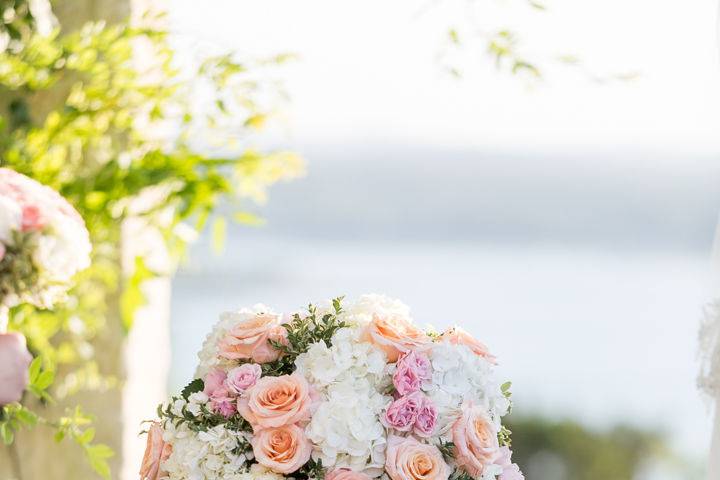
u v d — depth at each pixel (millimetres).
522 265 14516
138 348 3057
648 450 5258
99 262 2783
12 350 1535
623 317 9922
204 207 2750
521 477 1496
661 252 12273
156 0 2938
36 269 1492
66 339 2855
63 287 1576
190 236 2814
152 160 2736
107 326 2930
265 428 1361
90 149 2820
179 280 11555
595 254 13281
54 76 2637
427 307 12828
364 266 15812
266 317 1478
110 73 2680
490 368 1474
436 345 1433
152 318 3172
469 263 15266
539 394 5566
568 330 9609
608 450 5293
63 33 2857
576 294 11805
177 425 1419
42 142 2658
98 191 2619
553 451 5355
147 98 2682
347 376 1369
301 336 1446
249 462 1395
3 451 2758
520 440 5383
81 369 2873
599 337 9055
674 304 9969
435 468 1336
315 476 1348
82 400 2893
